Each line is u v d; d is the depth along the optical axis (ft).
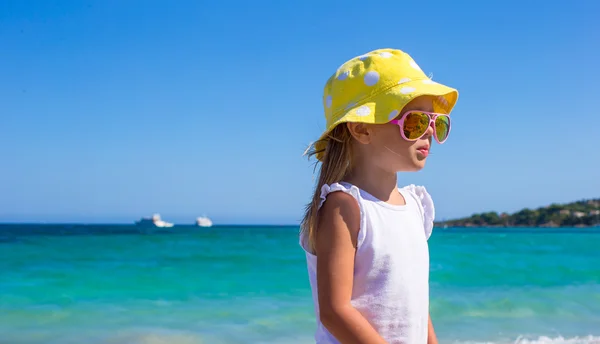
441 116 6.73
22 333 21.52
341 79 6.92
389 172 6.84
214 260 47.52
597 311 25.40
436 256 53.72
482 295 29.50
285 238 97.50
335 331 6.02
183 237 101.30
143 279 35.65
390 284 6.33
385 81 6.66
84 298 29.14
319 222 6.50
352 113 6.52
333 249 6.23
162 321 23.65
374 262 6.32
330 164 6.88
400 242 6.49
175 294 30.37
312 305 27.20
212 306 26.94
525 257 53.01
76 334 21.38
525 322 23.07
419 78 6.73
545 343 19.70
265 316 24.61
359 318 5.97
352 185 6.59
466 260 49.14
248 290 31.76
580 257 53.26
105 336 21.07
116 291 31.24
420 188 7.60
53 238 89.25
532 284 33.94
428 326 7.30
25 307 26.68
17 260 46.21
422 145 6.57
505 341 19.93
